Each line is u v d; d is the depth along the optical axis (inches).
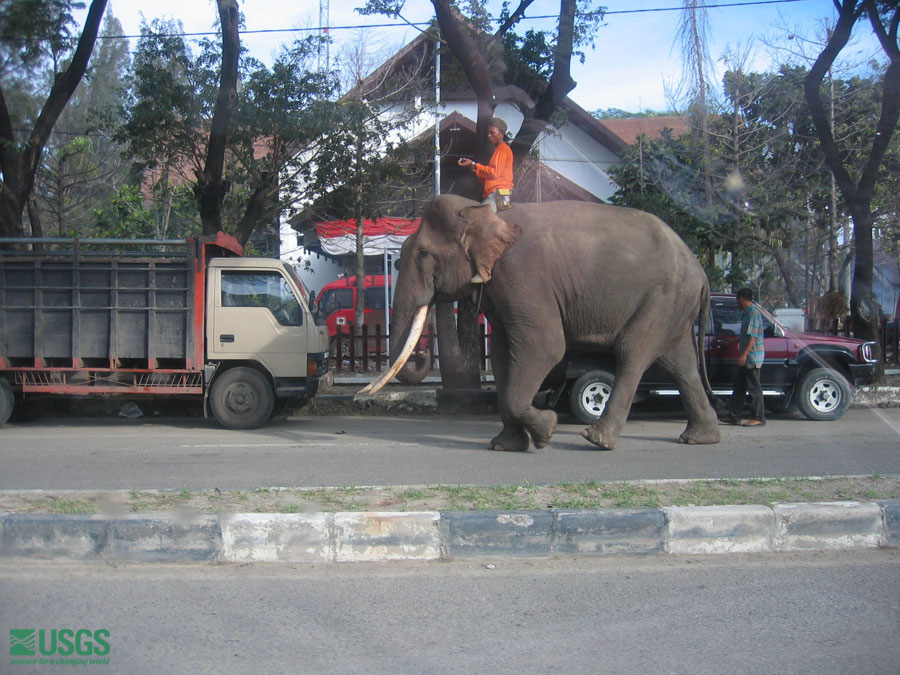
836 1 474.9
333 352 628.4
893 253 621.0
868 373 459.5
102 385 423.2
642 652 155.4
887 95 484.4
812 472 293.0
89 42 482.6
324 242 730.8
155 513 210.2
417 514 205.2
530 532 205.3
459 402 509.4
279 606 174.4
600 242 327.0
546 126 554.9
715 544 209.6
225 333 420.8
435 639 159.9
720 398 452.4
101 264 414.9
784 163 524.4
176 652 153.6
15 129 496.7
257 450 348.8
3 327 416.8
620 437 386.6
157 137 511.5
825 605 177.0
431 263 327.9
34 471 296.8
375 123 547.8
